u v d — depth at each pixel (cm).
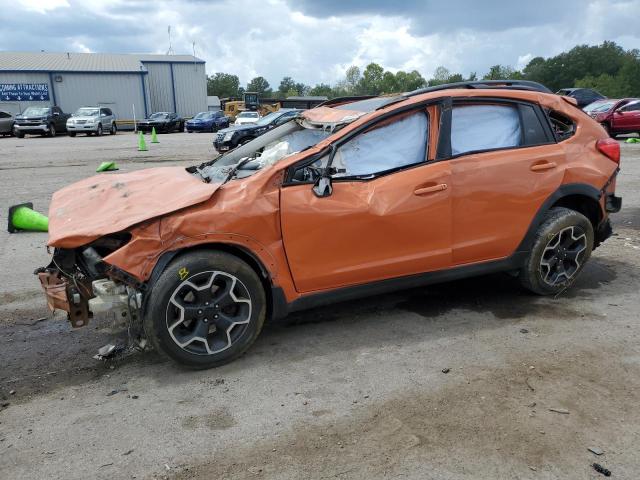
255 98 5484
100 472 262
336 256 376
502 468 260
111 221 336
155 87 4712
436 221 398
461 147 412
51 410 317
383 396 323
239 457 272
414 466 262
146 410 314
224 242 345
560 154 443
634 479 252
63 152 1945
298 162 365
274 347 390
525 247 443
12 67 3947
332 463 265
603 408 307
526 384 333
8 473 262
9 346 401
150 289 334
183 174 437
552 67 11125
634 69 9612
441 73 11956
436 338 400
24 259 612
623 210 830
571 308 450
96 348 397
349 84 12706
